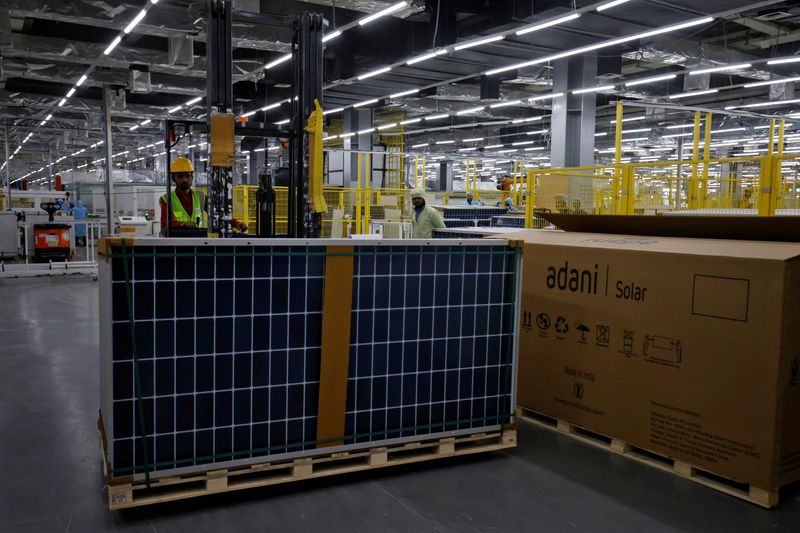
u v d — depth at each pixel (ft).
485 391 13.17
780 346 10.68
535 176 31.22
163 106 75.82
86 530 9.87
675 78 64.69
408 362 12.30
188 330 10.48
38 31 49.60
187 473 10.65
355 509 10.71
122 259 9.96
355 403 11.84
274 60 52.37
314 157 19.53
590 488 11.70
